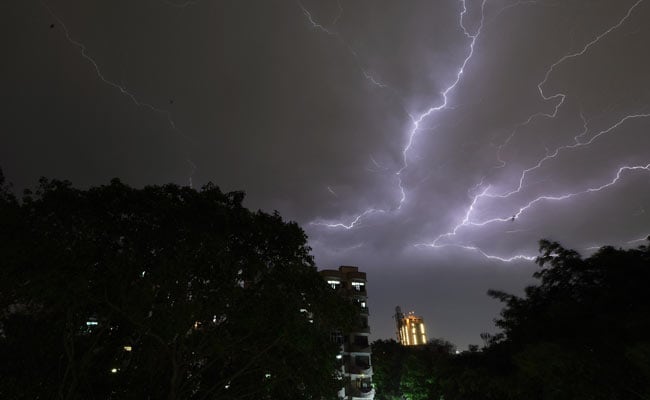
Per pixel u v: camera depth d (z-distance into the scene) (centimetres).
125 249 1262
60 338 1365
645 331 1258
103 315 1337
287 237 1434
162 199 1309
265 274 1377
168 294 1281
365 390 4153
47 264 1113
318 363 1515
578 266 1781
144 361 1422
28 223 1170
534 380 1661
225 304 1312
